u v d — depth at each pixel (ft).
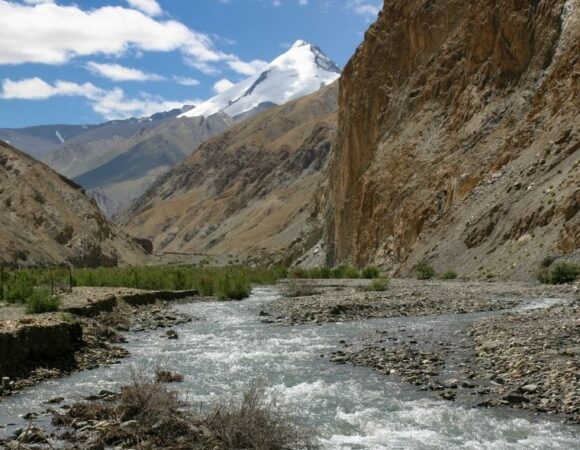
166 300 129.08
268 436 36.76
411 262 202.80
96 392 49.83
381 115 294.66
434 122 256.52
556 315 77.87
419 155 250.57
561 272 131.03
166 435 37.55
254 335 80.48
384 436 38.83
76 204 456.45
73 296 106.22
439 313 97.19
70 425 40.01
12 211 391.04
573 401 42.83
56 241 397.60
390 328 81.97
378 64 305.53
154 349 70.69
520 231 163.02
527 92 215.51
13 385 51.16
